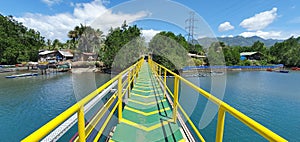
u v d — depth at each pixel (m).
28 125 8.04
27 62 35.09
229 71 35.78
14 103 11.45
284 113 9.65
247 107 10.72
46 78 22.75
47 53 39.75
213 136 5.91
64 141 4.00
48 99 12.46
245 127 6.86
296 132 7.47
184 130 2.79
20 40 42.16
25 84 18.38
